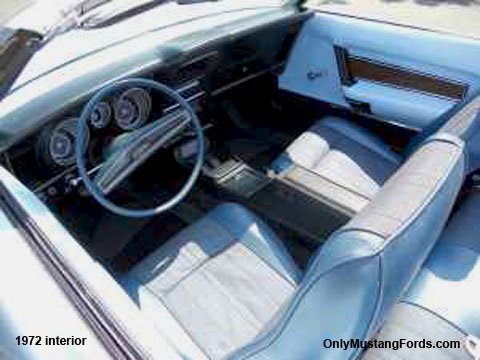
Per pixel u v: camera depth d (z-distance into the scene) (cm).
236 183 384
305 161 363
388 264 174
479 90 340
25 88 278
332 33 384
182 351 245
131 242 357
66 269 204
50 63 291
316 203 346
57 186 307
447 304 246
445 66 347
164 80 325
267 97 445
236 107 433
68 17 316
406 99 370
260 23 348
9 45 295
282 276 274
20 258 210
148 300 265
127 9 334
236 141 422
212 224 297
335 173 354
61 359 184
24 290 202
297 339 185
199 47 316
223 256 283
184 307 263
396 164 359
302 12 379
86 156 302
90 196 326
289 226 348
